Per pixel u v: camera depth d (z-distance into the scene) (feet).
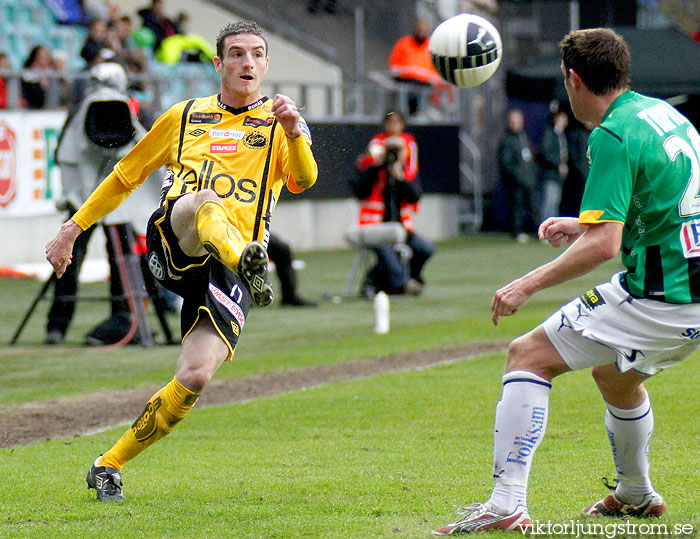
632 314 47.01
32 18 231.71
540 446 68.44
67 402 89.51
